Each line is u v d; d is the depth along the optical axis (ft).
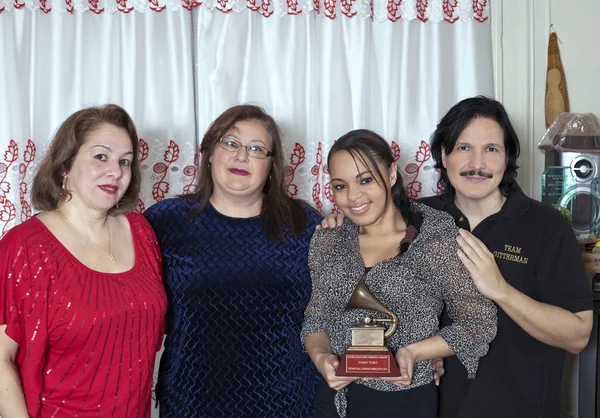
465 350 6.12
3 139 8.48
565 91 9.72
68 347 5.92
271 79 9.00
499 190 6.84
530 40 9.71
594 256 8.16
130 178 6.49
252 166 6.94
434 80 9.19
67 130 6.17
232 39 8.88
